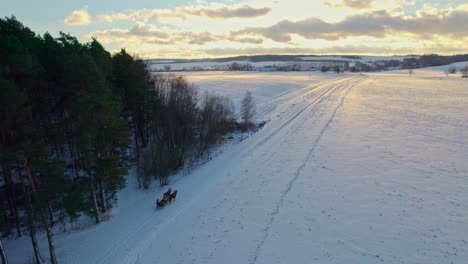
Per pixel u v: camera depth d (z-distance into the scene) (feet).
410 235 62.18
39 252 64.39
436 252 56.65
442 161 101.65
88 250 64.95
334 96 258.37
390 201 76.38
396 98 246.68
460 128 144.05
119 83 99.60
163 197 83.20
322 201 77.97
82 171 92.07
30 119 61.72
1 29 64.59
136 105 104.99
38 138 62.34
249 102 179.01
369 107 204.74
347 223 67.67
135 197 90.12
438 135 133.18
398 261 54.90
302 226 67.41
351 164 101.81
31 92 65.82
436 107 201.87
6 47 57.47
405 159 104.63
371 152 112.88
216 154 121.08
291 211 73.92
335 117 174.40
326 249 59.21
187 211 77.20
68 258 63.05
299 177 93.25
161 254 60.85
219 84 312.09
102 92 72.95
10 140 57.06
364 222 67.77
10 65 57.93
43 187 58.70
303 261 56.18
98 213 79.87
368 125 154.20
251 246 61.41
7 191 74.69
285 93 271.08
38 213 64.44
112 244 65.98
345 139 130.41
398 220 67.82
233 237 64.80
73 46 78.38
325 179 90.94
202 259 58.39
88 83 70.69
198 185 92.32
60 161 61.87
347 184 86.94
